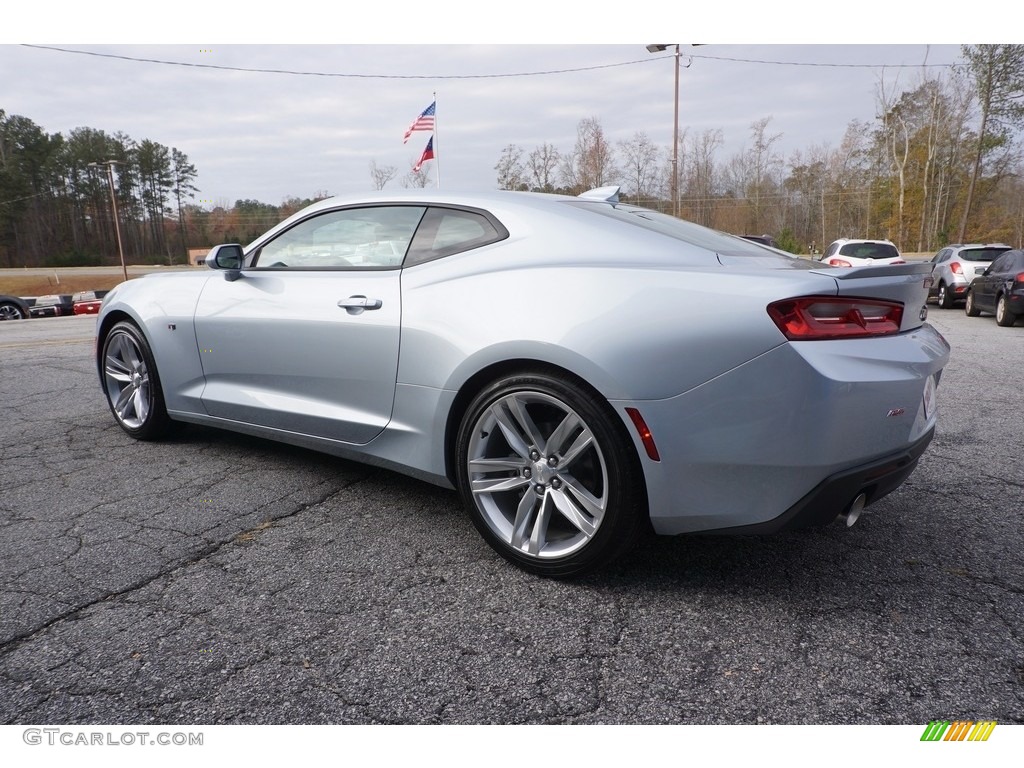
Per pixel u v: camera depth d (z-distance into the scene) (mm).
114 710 1755
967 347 8586
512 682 1878
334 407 3049
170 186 96125
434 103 19984
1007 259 11953
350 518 2963
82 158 89688
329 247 3160
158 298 3783
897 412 2184
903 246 61000
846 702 1805
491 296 2498
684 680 1890
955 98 56250
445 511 3051
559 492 2383
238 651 1997
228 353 3441
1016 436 4320
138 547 2666
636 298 2225
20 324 14266
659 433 2162
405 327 2717
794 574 2498
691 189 58188
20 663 1932
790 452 2066
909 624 2170
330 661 1957
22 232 85750
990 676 1910
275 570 2492
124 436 4211
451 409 2607
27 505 3094
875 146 62062
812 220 64562
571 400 2266
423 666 1940
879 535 2852
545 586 2396
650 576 2479
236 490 3285
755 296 2088
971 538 2822
